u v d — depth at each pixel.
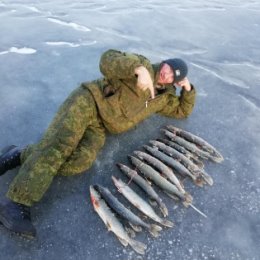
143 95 3.04
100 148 3.22
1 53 4.61
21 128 3.45
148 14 6.30
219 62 5.01
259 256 2.64
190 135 3.46
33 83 4.10
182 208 2.90
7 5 6.17
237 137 3.66
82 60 4.64
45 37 5.12
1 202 2.55
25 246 2.52
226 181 3.17
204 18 6.41
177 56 5.02
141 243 2.56
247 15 6.77
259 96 4.36
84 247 2.58
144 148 3.30
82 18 5.87
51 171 2.64
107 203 2.75
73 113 2.85
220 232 2.76
